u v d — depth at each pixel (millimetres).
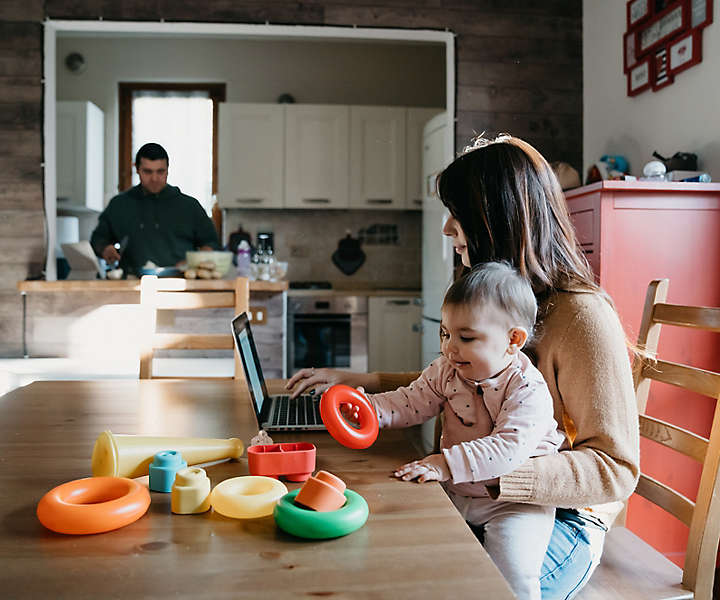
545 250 1152
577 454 1008
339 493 760
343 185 4934
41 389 1658
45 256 3443
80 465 986
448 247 3686
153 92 5363
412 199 4977
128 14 3393
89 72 5238
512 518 1056
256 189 4891
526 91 3598
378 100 5379
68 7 3385
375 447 1107
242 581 626
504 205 1137
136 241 4000
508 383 1019
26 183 3428
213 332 3312
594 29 3482
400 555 688
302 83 5320
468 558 683
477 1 3564
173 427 1241
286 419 1265
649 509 2250
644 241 2242
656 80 2832
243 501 773
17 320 3453
